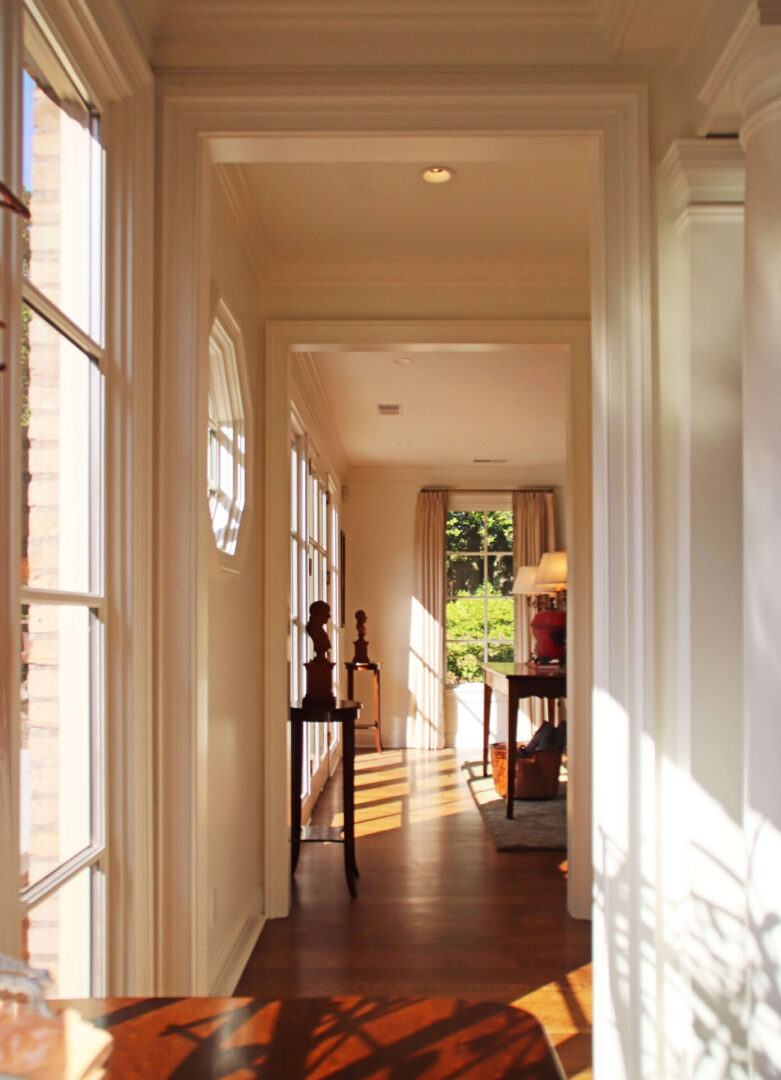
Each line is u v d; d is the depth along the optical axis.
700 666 1.89
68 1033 0.85
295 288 3.71
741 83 1.68
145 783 1.86
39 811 1.40
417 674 8.57
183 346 2.02
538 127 2.08
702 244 1.95
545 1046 0.87
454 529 8.91
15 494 1.19
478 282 3.73
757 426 1.63
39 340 1.42
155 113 2.06
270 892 3.59
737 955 1.86
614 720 1.98
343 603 8.38
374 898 3.84
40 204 1.44
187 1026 0.91
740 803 1.88
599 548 2.05
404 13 2.06
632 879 1.95
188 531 1.99
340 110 2.08
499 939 3.34
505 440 7.28
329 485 7.00
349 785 3.95
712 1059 1.86
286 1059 0.84
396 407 6.07
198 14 2.07
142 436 1.88
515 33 2.10
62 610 1.52
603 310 2.05
